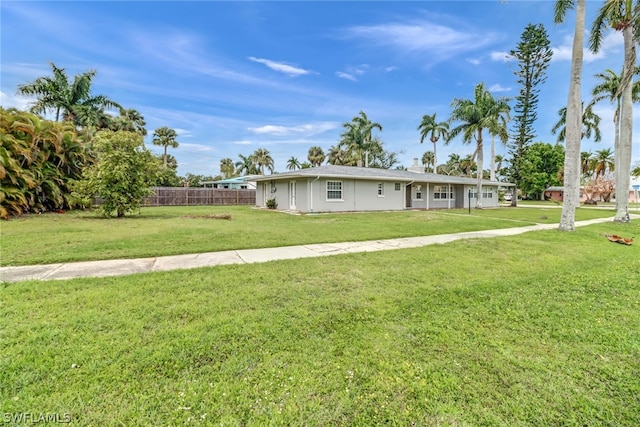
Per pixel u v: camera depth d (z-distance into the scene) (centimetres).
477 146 2278
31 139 1332
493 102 2189
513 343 279
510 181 2989
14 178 1212
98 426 176
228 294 387
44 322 298
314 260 573
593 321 328
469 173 4291
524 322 323
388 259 585
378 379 224
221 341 270
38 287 395
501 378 227
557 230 1042
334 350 262
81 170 1541
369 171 2070
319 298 378
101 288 399
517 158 2855
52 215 1314
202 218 1307
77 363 233
